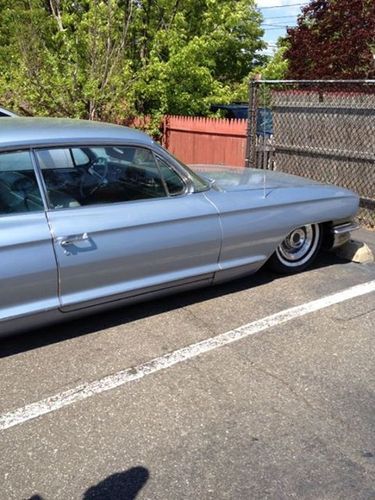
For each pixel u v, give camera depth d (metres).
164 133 11.03
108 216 3.76
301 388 3.31
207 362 3.59
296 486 2.53
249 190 4.59
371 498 2.46
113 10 10.94
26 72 10.88
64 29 11.65
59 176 3.66
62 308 3.68
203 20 12.58
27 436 2.87
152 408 3.11
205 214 4.18
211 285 4.54
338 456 2.73
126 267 3.88
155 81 11.59
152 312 4.33
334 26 13.60
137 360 3.61
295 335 3.96
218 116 12.48
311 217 4.89
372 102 6.53
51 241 3.51
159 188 4.09
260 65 17.72
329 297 4.63
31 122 4.00
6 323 3.48
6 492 2.50
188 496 2.47
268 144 8.02
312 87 8.31
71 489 2.52
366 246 5.59
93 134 3.84
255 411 3.08
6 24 13.88
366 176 6.81
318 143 7.31
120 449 2.78
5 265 3.37
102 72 10.74
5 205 3.45
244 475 2.60
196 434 2.89
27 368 3.52
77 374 3.45
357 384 3.35
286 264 5.08
